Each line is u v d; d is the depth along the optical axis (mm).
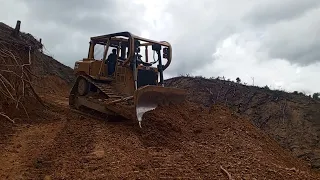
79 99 12836
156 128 9484
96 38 12844
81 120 11523
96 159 7156
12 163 6938
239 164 7059
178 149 8289
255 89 29031
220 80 31516
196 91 29203
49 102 14781
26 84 12094
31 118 11273
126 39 12352
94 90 12859
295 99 26500
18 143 8391
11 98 9992
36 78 13266
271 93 27672
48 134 9406
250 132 10070
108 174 6242
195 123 10227
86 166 6730
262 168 6883
